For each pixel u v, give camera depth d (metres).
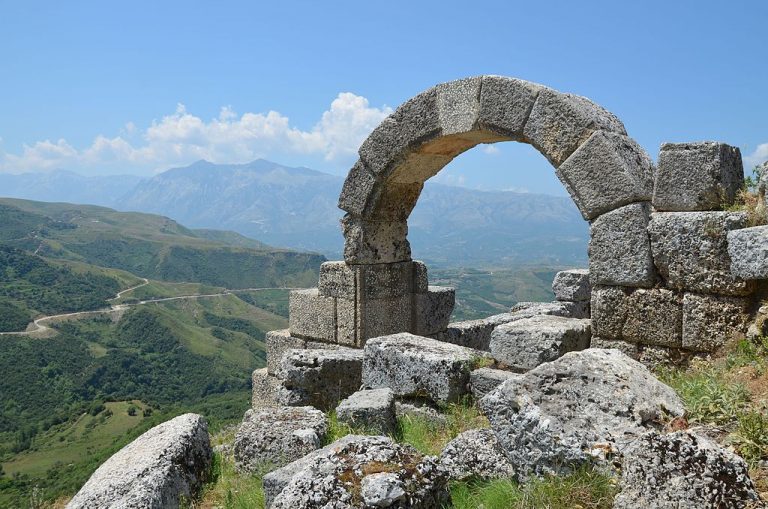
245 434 5.88
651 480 3.20
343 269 10.24
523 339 6.85
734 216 5.94
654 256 6.53
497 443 4.62
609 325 6.97
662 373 6.35
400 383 7.01
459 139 8.89
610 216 6.88
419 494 3.93
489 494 4.14
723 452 3.21
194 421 6.17
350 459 4.16
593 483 3.60
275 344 11.32
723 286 6.03
